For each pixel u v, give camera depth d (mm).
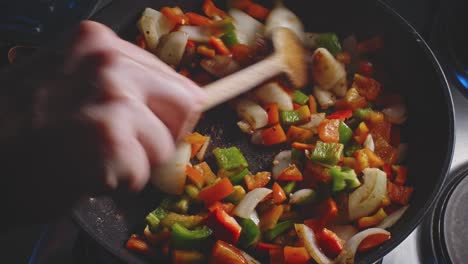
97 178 363
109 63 389
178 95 404
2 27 660
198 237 555
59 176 360
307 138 619
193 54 649
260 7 678
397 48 645
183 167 584
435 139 590
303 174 603
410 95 636
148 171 385
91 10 653
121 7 638
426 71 616
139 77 396
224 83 555
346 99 632
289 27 661
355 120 629
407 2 705
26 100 378
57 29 660
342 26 675
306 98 633
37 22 660
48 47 407
